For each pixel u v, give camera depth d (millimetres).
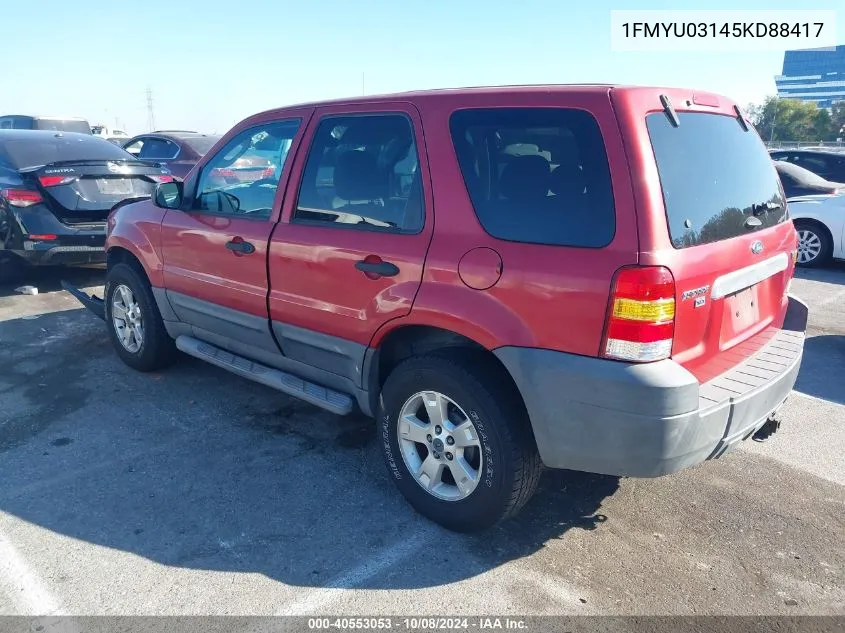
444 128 3057
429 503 3215
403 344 3420
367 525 3240
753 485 3676
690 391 2551
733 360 3080
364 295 3266
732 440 2816
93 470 3693
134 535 3129
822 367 5574
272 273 3736
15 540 3074
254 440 4082
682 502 3494
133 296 4953
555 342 2672
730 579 2904
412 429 3234
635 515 3371
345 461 3852
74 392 4738
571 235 2650
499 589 2814
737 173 3146
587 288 2566
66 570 2877
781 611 2721
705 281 2713
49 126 15352
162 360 5008
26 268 7438
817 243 9672
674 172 2689
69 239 7074
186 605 2684
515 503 2975
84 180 7199
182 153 11641
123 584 2797
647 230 2510
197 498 3443
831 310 7398
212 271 4164
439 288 2963
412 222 3117
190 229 4281
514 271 2738
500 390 2891
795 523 3324
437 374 3016
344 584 2826
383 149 3289
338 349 3498
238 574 2875
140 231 4750
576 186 2662
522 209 2791
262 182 3895
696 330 2730
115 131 27531
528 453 2912
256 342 4055
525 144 2814
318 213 3547
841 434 4328
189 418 4359
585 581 2875
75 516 3266
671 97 2850
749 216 3135
